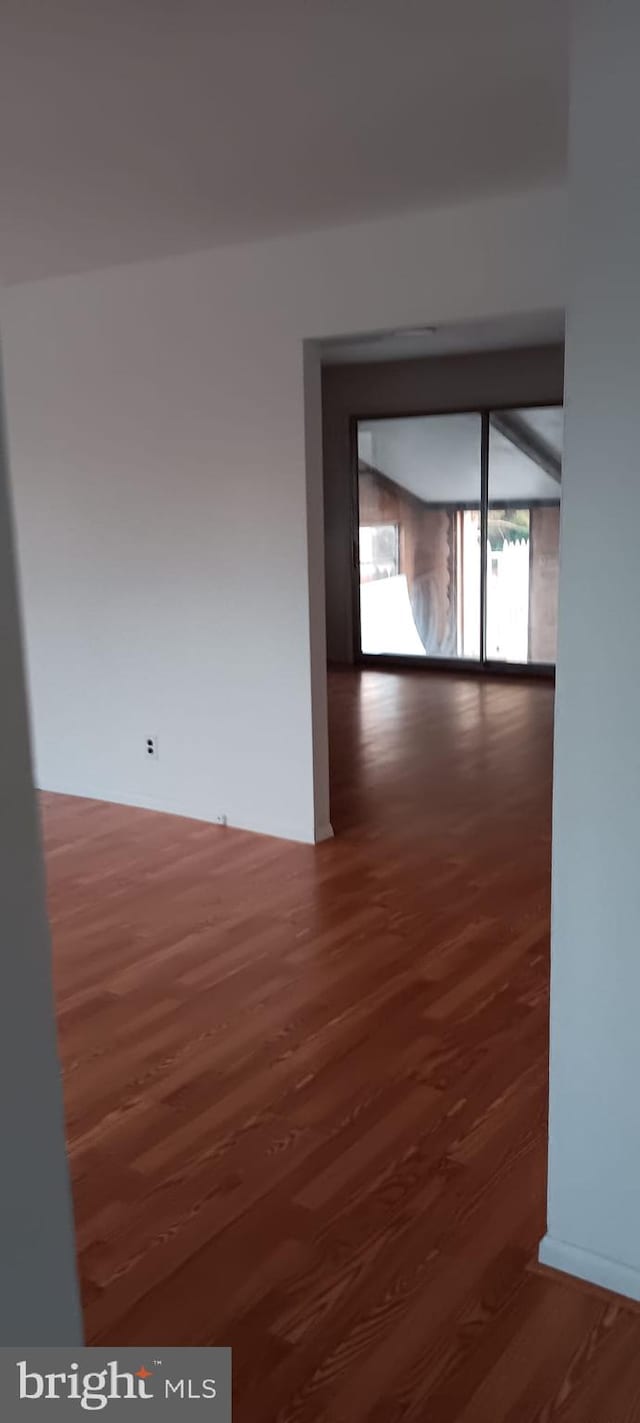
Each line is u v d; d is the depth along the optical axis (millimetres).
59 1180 708
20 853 643
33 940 661
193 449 5027
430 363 9336
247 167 3461
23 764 636
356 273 4352
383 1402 1966
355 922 4117
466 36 2471
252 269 4648
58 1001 3535
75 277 5223
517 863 4719
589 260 1881
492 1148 2703
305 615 4855
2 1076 653
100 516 5422
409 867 4703
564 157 3406
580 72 1833
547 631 9312
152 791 5613
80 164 3391
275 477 4805
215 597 5129
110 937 4031
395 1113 2861
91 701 5730
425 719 7727
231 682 5172
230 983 3635
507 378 8977
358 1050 3186
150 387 5094
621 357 1882
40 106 2867
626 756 2006
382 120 3031
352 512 9984
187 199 3842
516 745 6855
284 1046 3219
